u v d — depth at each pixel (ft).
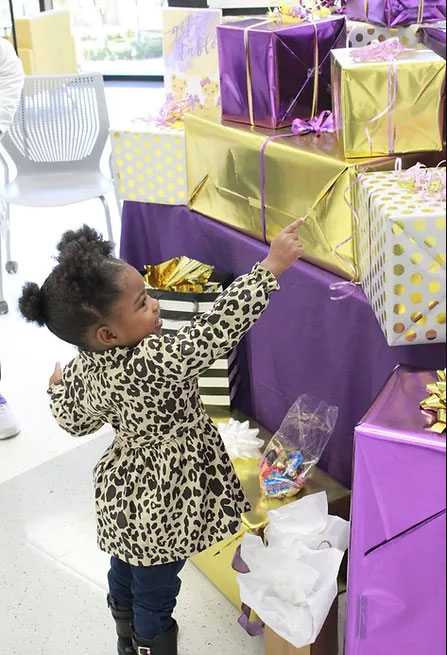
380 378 5.02
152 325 4.53
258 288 4.49
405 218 3.96
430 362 4.60
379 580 4.12
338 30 5.76
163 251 7.38
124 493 4.64
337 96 5.05
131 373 4.41
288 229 4.61
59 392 4.96
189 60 7.00
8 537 6.52
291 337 5.82
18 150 10.78
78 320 4.37
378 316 4.49
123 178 7.11
